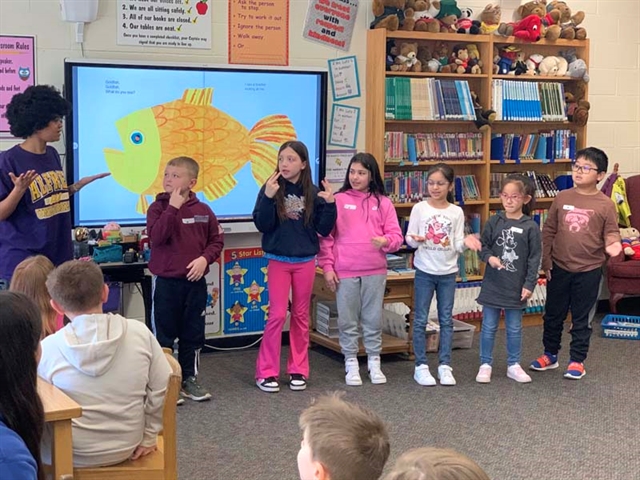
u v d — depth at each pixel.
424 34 5.89
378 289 4.91
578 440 4.04
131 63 5.05
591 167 5.02
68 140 4.94
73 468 2.62
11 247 3.92
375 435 1.67
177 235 4.44
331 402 1.74
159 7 5.18
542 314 6.52
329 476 1.63
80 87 4.95
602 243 5.05
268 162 5.55
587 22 6.82
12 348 1.94
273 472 3.60
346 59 5.81
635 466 3.74
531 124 6.64
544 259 5.16
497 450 3.89
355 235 4.86
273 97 5.51
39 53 4.90
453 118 6.03
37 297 3.09
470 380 5.00
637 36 7.04
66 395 2.47
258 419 4.27
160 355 2.79
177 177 4.36
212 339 5.61
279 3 5.53
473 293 6.18
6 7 4.80
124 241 4.97
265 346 4.76
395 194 5.96
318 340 5.54
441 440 4.01
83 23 4.97
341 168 5.88
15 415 1.94
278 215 4.67
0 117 4.86
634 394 4.77
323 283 5.52
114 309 5.18
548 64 6.45
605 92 6.96
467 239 4.80
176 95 5.22
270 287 4.75
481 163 6.22
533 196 5.02
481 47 6.24
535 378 5.07
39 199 3.93
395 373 5.14
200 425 4.16
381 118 5.78
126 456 2.72
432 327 5.61
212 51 5.37
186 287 4.49
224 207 5.46
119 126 5.08
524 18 6.34
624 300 7.14
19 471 1.80
